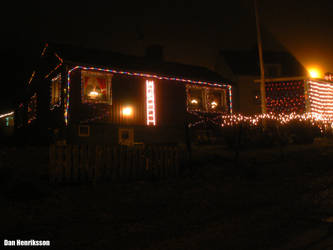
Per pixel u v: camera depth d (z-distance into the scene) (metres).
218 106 22.23
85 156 8.68
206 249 4.30
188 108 20.56
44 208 6.43
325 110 25.06
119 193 7.84
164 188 8.49
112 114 17.55
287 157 13.12
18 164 10.66
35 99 22.50
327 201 6.71
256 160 12.45
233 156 13.36
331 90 25.72
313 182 8.76
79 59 16.88
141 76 19.02
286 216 5.75
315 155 13.46
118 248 4.43
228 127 18.25
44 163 11.16
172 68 22.09
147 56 24.64
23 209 6.29
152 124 18.89
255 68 28.45
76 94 16.44
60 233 5.06
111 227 5.37
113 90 17.80
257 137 16.67
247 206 6.61
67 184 8.45
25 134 24.69
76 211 6.29
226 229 5.16
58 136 17.11
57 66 18.00
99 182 8.76
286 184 8.68
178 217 5.93
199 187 8.59
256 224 5.36
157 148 9.94
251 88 27.38
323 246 4.18
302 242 4.39
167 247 4.43
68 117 15.99
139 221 5.71
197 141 18.31
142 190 8.23
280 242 4.44
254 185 8.72
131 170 9.37
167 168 10.06
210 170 10.79
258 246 4.33
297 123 18.91
